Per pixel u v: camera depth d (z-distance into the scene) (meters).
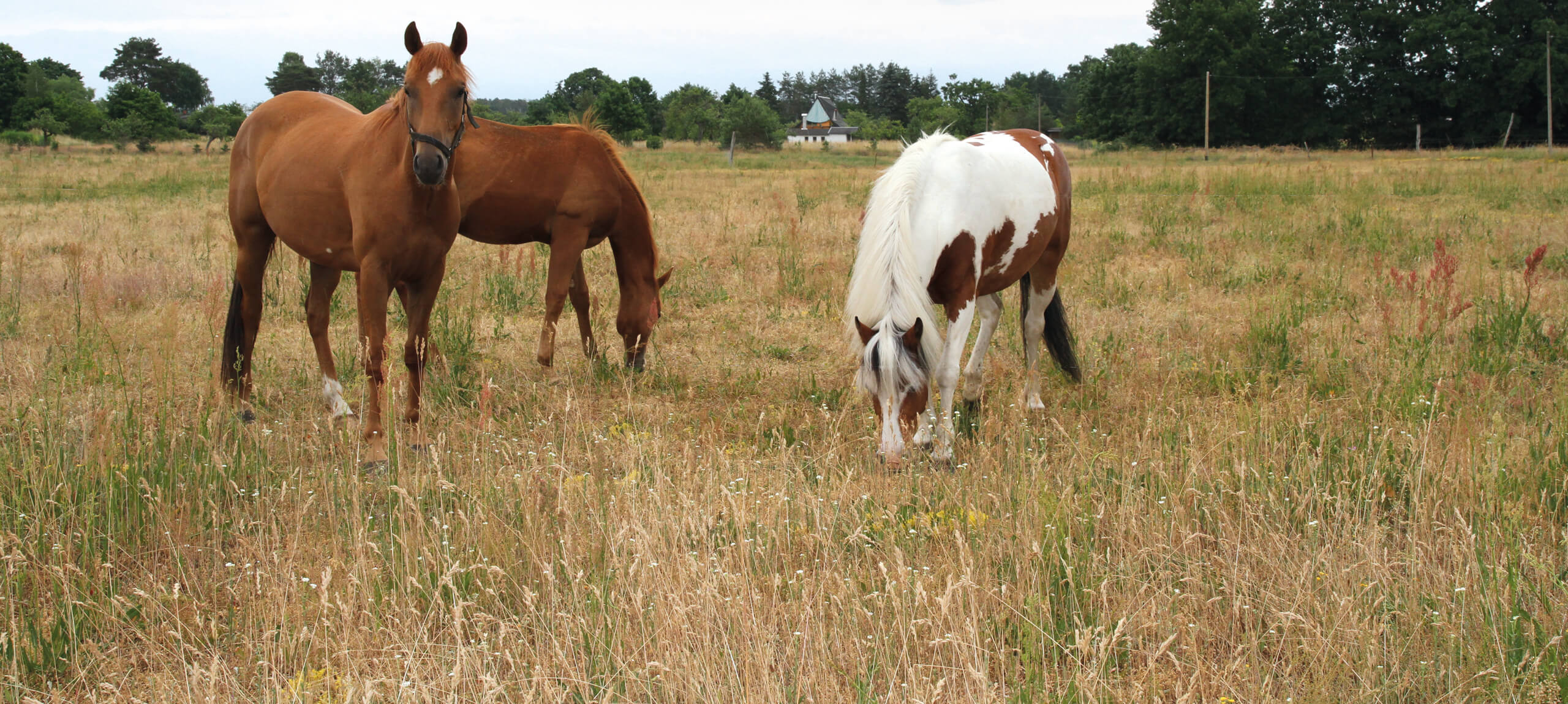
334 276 5.20
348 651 2.84
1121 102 57.94
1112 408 5.49
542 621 2.96
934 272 4.69
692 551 3.38
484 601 3.15
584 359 6.54
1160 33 55.44
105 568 3.27
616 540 3.29
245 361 5.27
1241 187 16.42
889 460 4.08
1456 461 3.95
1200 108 53.81
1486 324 6.42
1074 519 3.59
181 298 7.73
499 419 5.22
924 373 4.15
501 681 2.74
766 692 2.57
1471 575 3.11
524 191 5.88
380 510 3.80
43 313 6.94
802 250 9.98
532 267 8.33
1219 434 4.45
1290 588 3.13
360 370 5.93
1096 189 16.95
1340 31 55.34
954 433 4.52
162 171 21.89
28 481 3.68
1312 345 6.46
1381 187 16.50
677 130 58.59
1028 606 2.98
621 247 6.28
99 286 6.55
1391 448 4.16
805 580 3.20
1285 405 5.03
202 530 3.52
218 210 13.36
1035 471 3.80
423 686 2.48
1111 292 8.20
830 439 4.74
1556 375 5.68
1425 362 5.66
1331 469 4.05
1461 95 51.28
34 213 13.00
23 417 4.20
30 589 3.20
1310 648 2.82
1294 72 53.41
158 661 2.93
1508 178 17.67
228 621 3.11
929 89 117.12
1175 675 2.86
